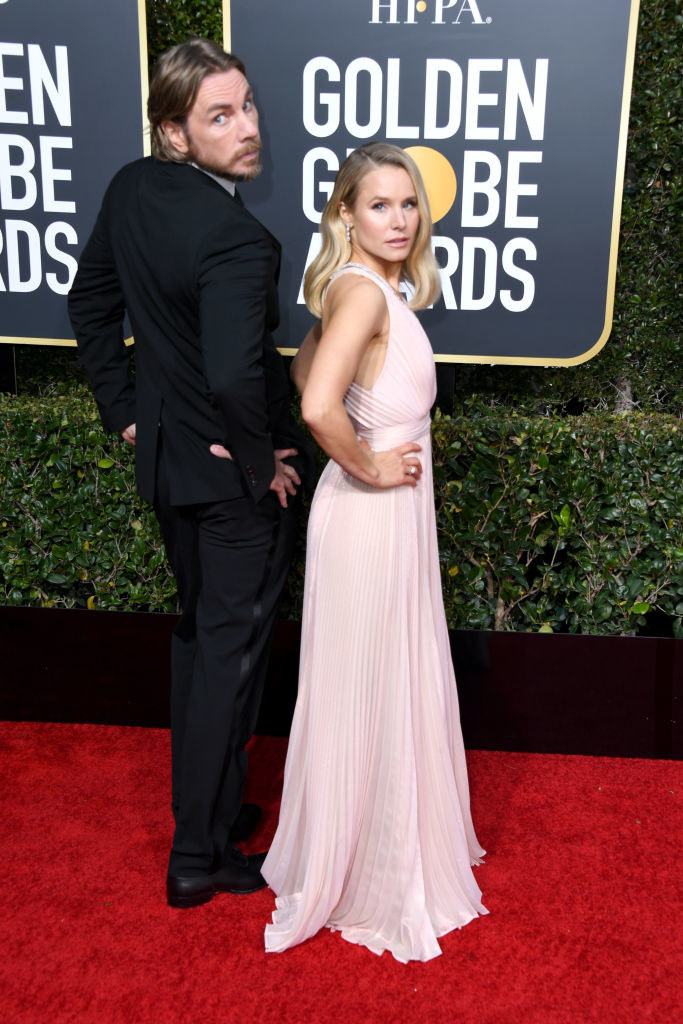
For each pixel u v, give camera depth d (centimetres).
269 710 310
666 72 294
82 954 207
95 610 307
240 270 187
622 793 277
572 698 299
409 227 196
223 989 197
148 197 197
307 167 281
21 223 291
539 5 264
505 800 271
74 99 280
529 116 273
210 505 208
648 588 295
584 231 281
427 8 266
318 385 182
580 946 210
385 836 210
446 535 298
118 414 236
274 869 228
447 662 230
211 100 191
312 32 270
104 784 276
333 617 207
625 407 326
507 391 329
